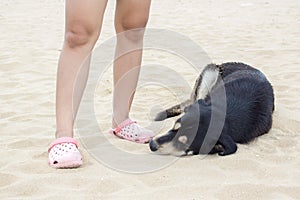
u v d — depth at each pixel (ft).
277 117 16.42
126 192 11.37
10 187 11.68
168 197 11.11
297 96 19.01
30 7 47.55
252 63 24.93
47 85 21.70
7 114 17.61
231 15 41.22
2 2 50.78
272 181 11.94
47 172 12.39
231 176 12.18
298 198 11.18
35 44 30.89
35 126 16.11
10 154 13.61
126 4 13.94
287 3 46.68
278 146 14.19
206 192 11.32
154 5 47.83
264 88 15.26
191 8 45.75
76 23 12.76
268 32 33.42
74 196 11.21
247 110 14.43
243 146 14.19
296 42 29.96
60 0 51.83
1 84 22.00
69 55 13.16
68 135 13.03
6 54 27.91
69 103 13.23
